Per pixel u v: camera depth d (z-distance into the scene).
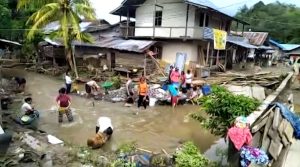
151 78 20.83
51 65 27.56
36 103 14.25
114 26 30.52
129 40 24.89
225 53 29.25
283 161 6.97
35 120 11.25
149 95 15.34
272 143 7.25
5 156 7.34
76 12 22.92
